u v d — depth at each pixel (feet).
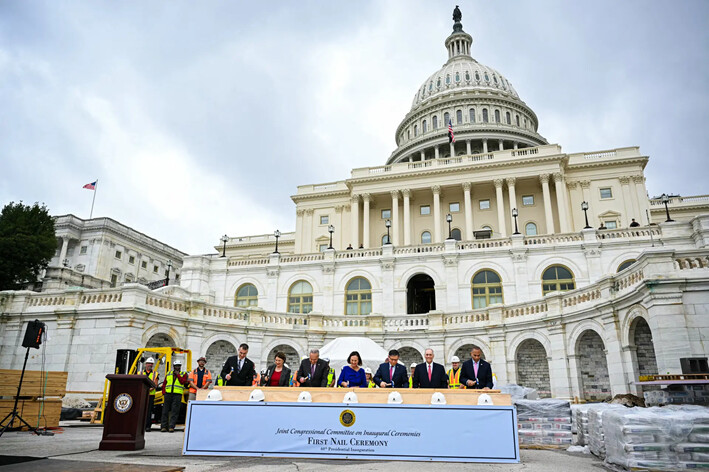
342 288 112.27
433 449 25.98
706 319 48.29
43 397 42.14
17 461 22.53
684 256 51.03
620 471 23.76
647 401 39.32
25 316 73.56
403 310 107.34
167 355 54.80
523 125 290.56
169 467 21.43
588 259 100.73
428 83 324.80
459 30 372.79
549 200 179.52
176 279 268.00
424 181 193.26
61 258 218.79
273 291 115.75
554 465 25.43
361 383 33.40
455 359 40.32
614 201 181.88
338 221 208.54
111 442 28.99
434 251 111.45
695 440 23.43
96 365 67.67
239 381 37.04
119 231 233.35
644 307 53.21
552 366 72.02
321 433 26.84
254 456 26.91
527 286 102.17
